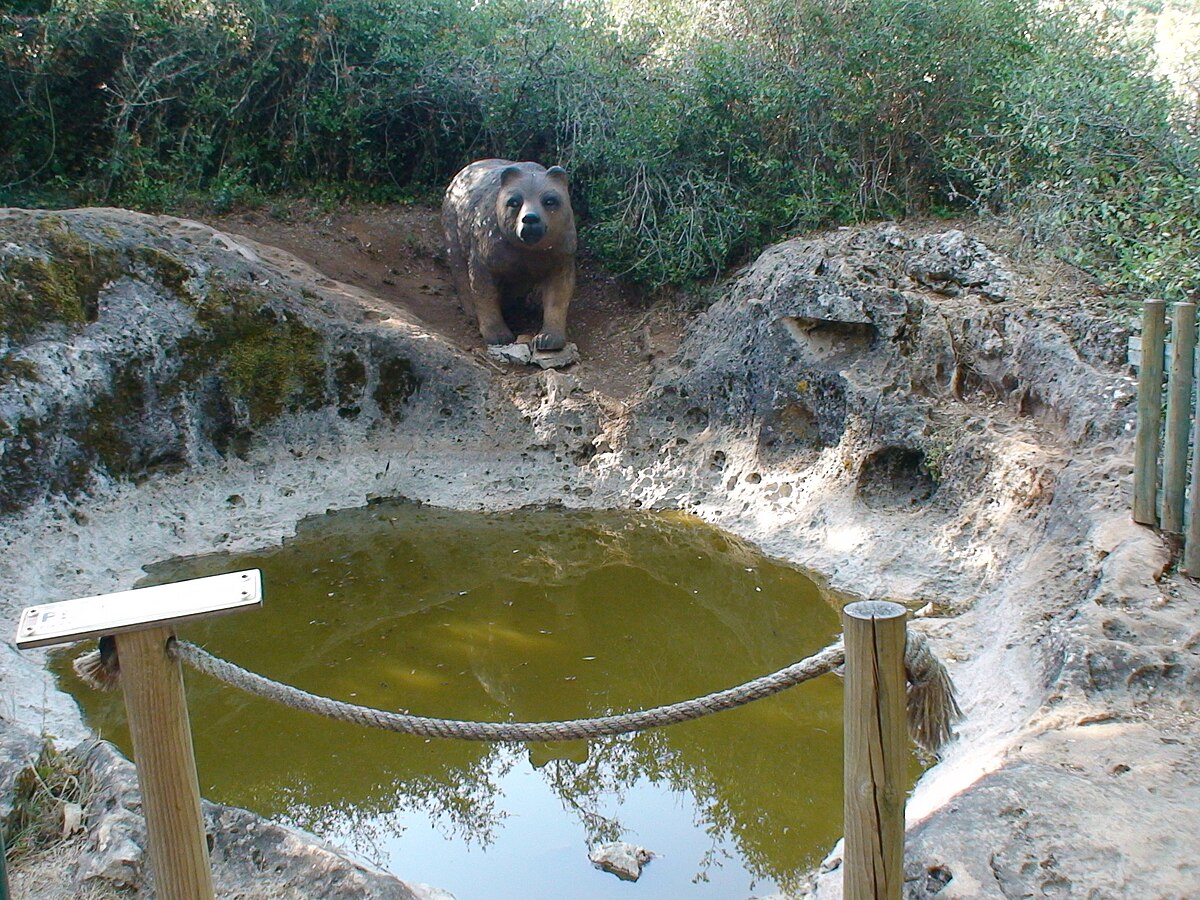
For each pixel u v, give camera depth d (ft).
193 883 8.70
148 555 21.74
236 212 30.71
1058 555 16.81
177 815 8.49
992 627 16.69
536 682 17.08
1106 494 17.03
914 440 21.02
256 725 15.96
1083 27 28.02
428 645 18.35
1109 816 10.67
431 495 24.72
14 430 20.98
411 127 34.68
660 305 28.66
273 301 25.16
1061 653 13.82
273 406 25.08
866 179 27.25
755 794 14.05
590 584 20.89
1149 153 23.13
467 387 25.88
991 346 21.36
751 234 27.84
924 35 26.76
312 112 32.55
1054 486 18.20
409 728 8.72
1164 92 24.20
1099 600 14.56
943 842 10.50
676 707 8.81
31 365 21.67
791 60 28.81
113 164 29.76
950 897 9.86
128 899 10.75
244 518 23.45
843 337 23.07
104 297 23.38
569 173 31.40
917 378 21.75
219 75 31.83
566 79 31.58
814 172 27.12
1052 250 22.59
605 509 24.07
